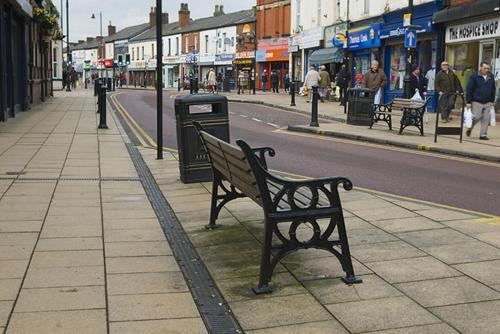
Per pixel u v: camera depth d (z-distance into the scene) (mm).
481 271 4805
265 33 48844
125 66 85500
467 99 14641
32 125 17141
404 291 4402
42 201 7344
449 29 21703
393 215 6648
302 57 40406
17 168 9727
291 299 4277
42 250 5379
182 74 67750
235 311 4078
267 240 4414
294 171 10352
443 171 10453
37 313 4012
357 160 11742
